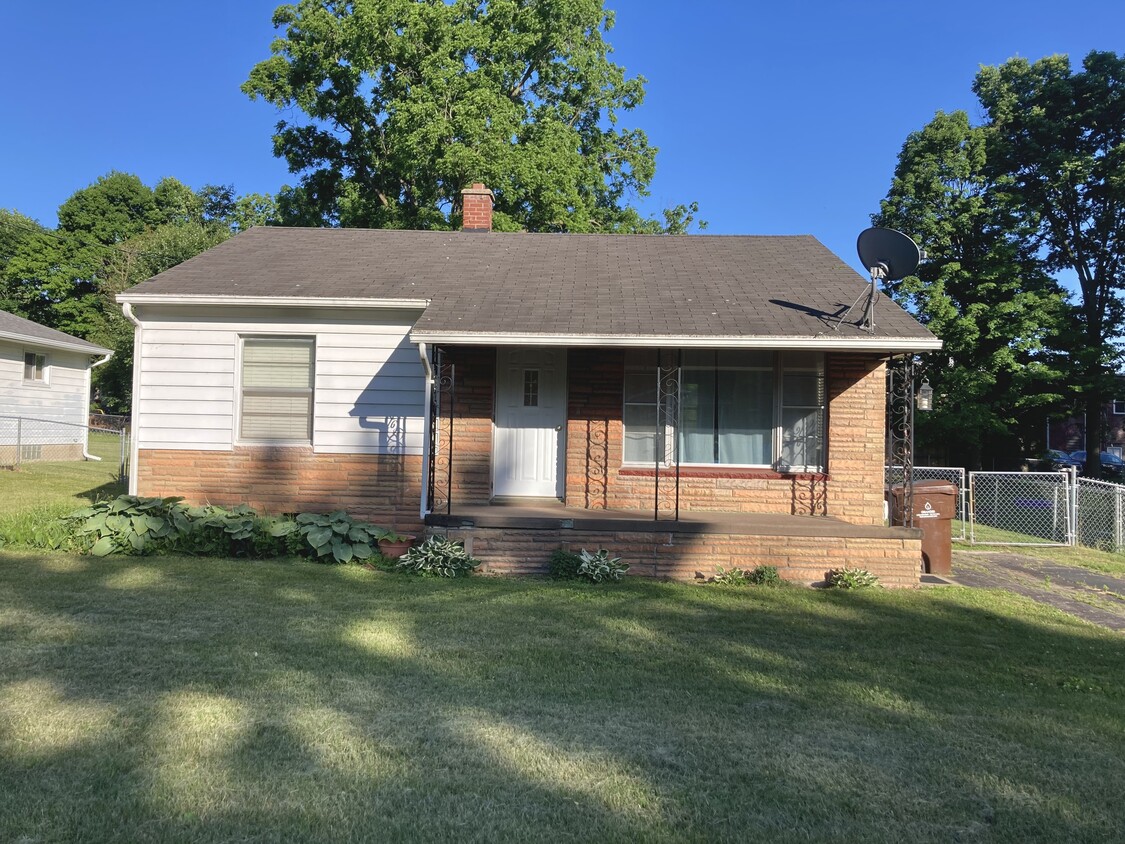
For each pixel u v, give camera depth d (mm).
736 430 10141
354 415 10203
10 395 19344
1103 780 3805
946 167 24859
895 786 3660
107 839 2982
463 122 19984
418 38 20938
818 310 9383
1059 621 7430
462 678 4992
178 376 10242
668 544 8828
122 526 8844
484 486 10172
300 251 11828
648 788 3539
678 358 9891
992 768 3906
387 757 3754
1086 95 26844
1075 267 28641
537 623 6480
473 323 8773
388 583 7883
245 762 3645
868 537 8734
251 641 5602
